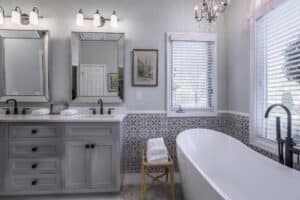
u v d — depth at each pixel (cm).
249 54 232
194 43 282
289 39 181
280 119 183
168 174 263
